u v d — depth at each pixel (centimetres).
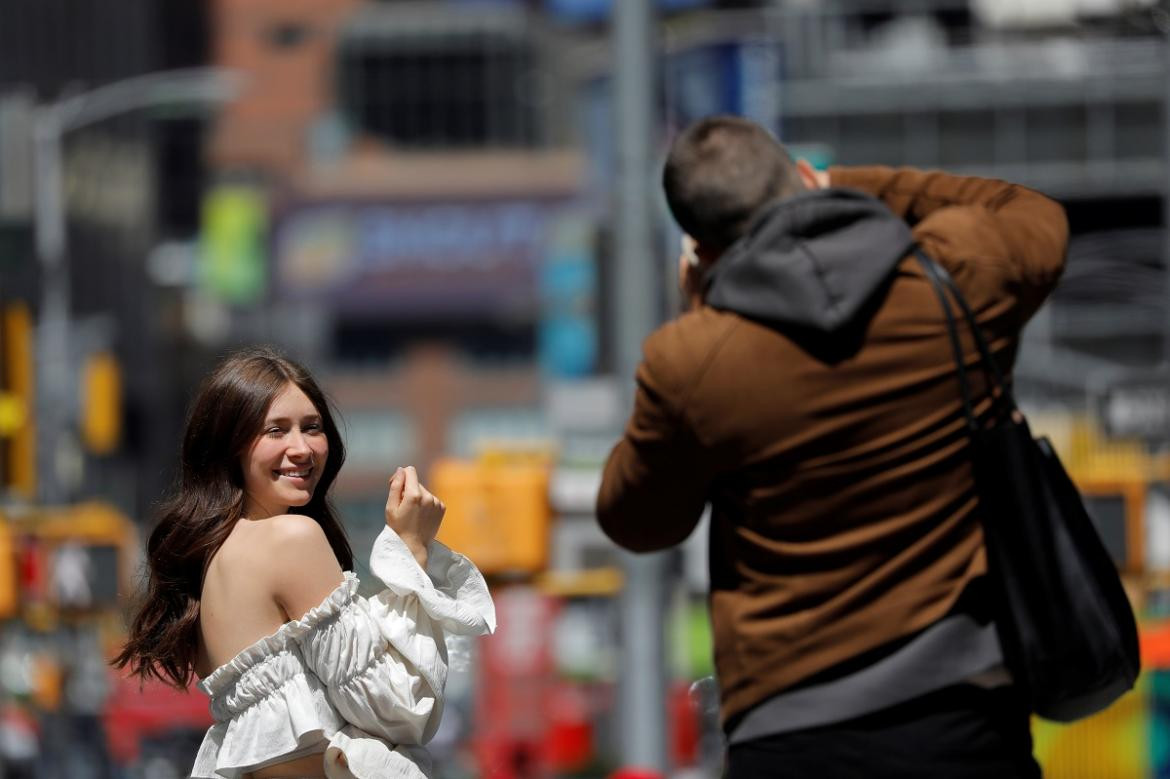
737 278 941
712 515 977
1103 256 12425
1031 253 966
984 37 16550
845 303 920
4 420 4872
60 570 4822
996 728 918
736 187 962
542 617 6731
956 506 927
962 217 977
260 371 1081
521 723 6675
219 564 1054
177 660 1071
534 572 3797
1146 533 3934
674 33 13262
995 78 16450
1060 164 16488
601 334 3347
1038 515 912
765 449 930
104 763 6638
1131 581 3928
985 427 934
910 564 919
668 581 3338
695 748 6241
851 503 923
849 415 923
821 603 924
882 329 927
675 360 938
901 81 16462
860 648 915
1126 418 5022
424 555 1052
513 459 4034
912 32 16562
